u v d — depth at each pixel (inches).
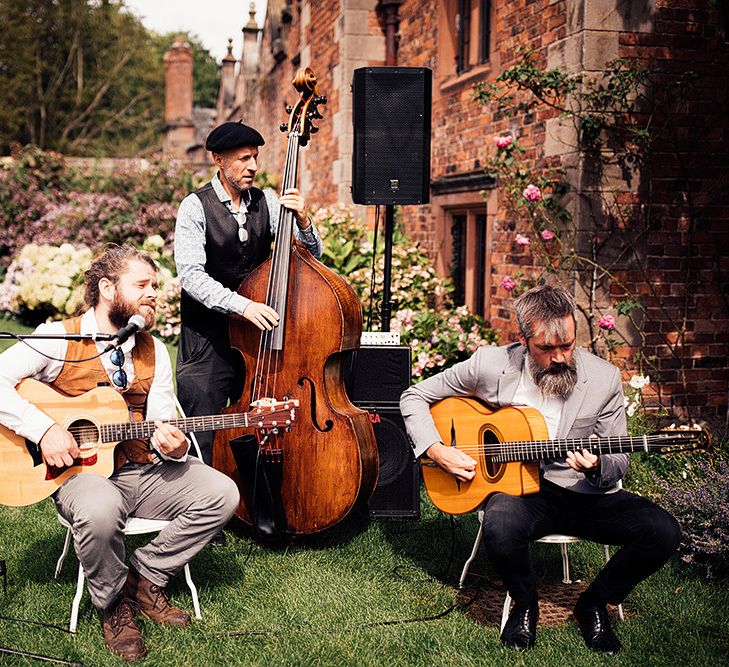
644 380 189.5
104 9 1332.4
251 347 160.9
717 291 228.7
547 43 235.8
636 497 129.4
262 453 156.7
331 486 156.3
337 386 159.5
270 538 158.1
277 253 158.1
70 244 445.4
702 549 147.3
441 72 318.0
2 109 1203.2
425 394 142.2
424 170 194.1
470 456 135.0
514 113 233.3
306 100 167.3
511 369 136.3
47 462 124.8
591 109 216.2
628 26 216.1
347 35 378.3
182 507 132.1
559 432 131.8
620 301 222.2
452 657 123.0
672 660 123.1
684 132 221.6
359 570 152.9
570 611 139.5
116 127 1360.7
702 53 220.7
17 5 1249.4
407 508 175.0
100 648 123.1
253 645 125.2
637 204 221.3
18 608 133.9
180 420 132.7
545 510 131.5
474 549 143.8
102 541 121.6
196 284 161.0
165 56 1112.8
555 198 226.5
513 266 257.6
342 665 120.7
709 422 226.2
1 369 126.3
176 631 128.2
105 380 131.9
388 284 196.5
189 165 542.9
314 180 467.8
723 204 225.9
